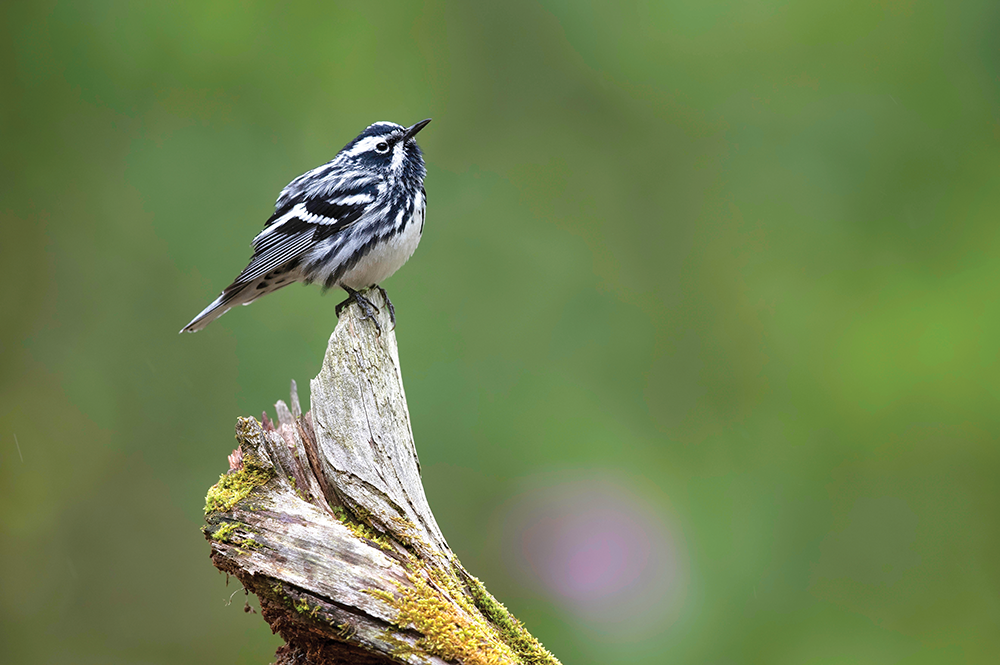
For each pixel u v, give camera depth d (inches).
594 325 617.0
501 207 649.6
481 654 198.2
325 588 199.6
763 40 655.1
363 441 225.3
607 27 669.3
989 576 538.3
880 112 631.8
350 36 646.5
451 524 534.3
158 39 590.9
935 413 565.6
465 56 673.0
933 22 629.9
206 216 572.4
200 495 535.2
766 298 613.0
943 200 613.9
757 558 541.3
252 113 609.9
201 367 542.0
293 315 548.1
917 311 582.2
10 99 561.0
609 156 676.1
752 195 641.0
